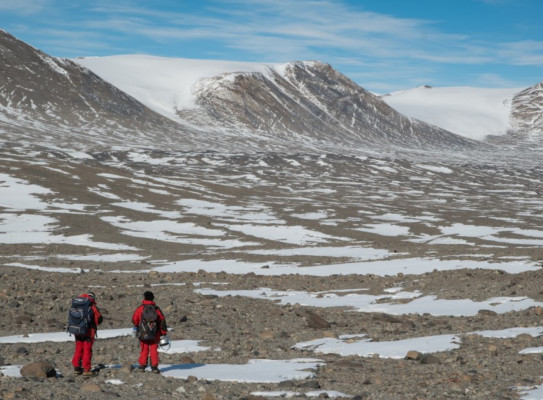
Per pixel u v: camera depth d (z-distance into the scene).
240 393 9.92
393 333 16.88
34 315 19.69
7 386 9.95
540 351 12.91
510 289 22.98
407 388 10.23
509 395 9.45
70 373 11.78
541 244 62.16
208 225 69.12
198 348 15.05
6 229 62.00
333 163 164.75
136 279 30.86
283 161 162.12
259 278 31.70
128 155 145.50
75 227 64.56
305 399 9.48
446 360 12.74
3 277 28.28
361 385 10.66
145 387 10.40
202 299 23.94
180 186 101.50
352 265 36.31
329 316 20.61
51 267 39.78
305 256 46.94
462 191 132.25
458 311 20.30
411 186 136.75
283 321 19.72
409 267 33.53
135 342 16.23
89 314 11.51
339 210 87.44
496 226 76.44
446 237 67.19
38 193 81.12
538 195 129.00
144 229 66.19
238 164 151.12
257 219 75.44
